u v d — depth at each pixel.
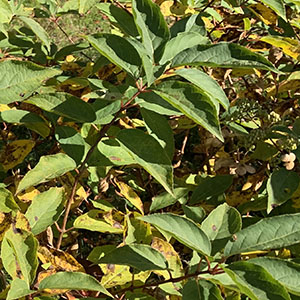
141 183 2.49
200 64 1.44
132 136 1.51
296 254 1.93
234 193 2.20
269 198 1.86
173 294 1.52
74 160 1.70
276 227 1.33
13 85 1.47
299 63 2.32
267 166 2.21
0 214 1.43
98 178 2.00
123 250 1.46
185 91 1.38
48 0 2.64
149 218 1.31
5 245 1.35
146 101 1.61
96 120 1.62
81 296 1.65
